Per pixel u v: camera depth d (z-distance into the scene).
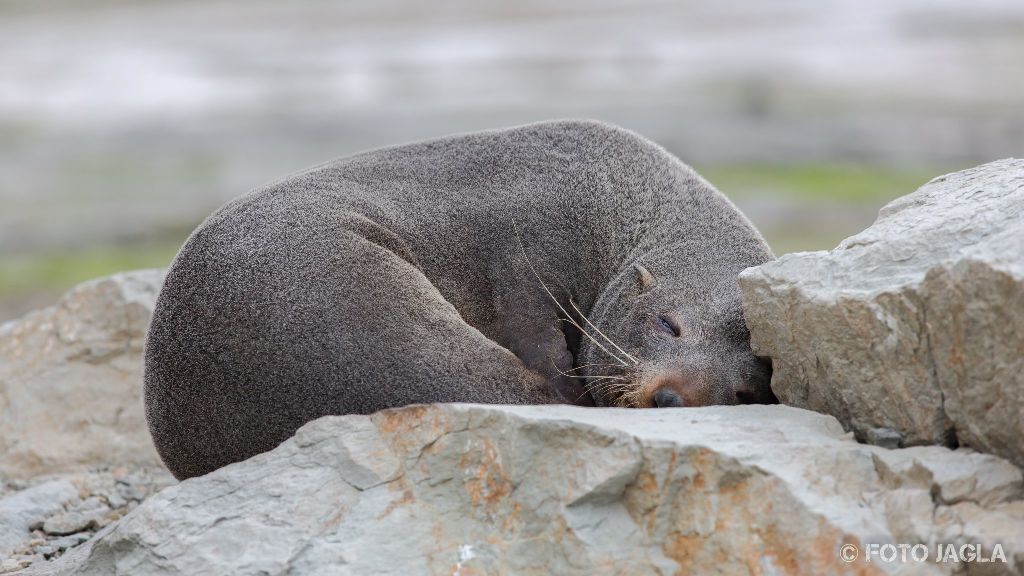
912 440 16.55
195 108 105.25
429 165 24.02
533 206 23.98
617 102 100.00
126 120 101.44
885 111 92.75
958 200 17.97
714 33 136.50
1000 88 98.94
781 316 18.09
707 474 15.81
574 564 15.93
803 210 67.00
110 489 25.69
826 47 123.31
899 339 16.23
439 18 154.62
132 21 156.75
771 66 114.50
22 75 122.06
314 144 88.38
